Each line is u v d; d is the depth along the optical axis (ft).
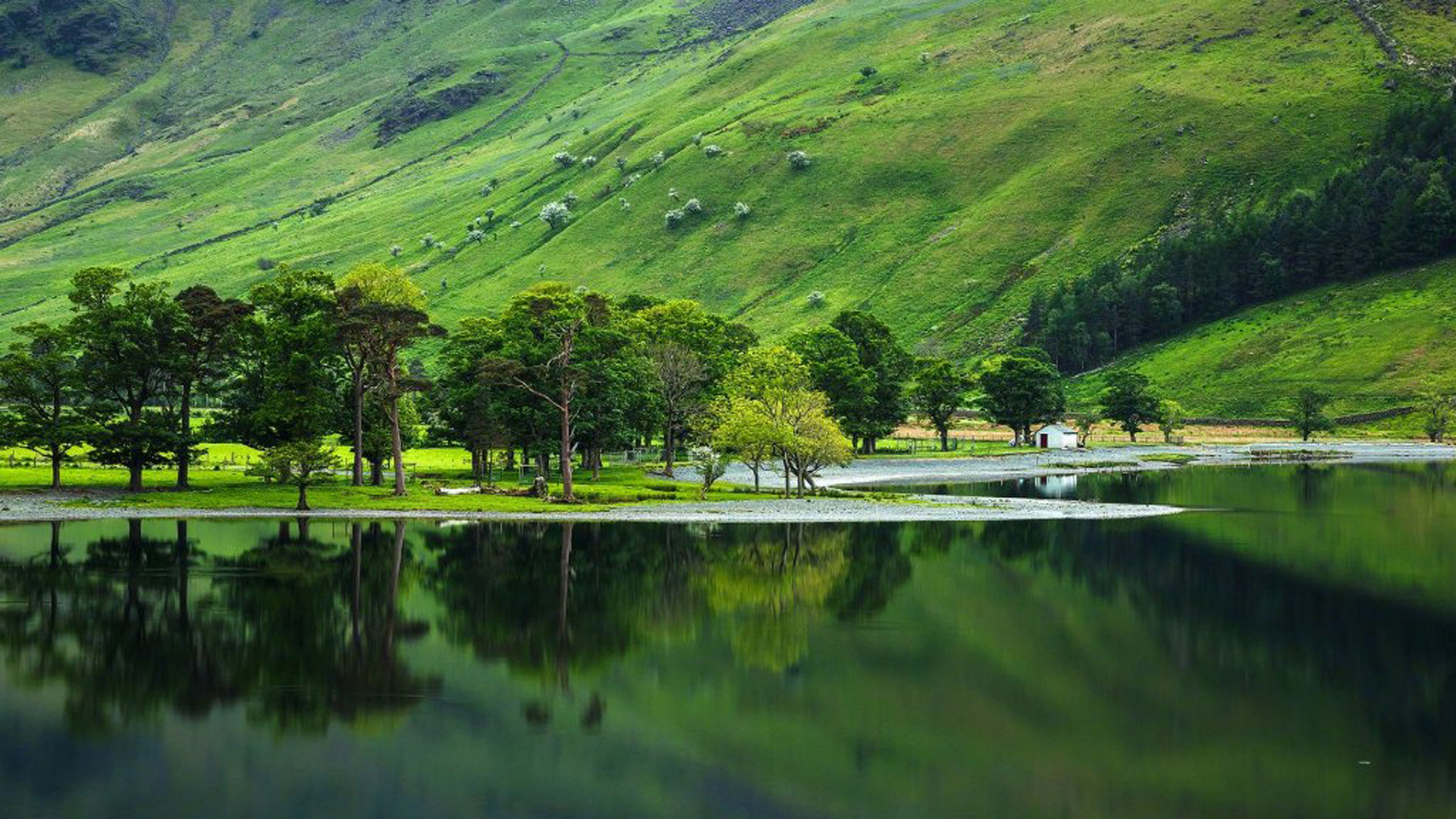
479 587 180.34
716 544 229.25
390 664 132.57
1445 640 144.15
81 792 92.22
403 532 241.96
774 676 128.88
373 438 329.52
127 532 237.25
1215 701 119.03
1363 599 169.68
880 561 206.80
